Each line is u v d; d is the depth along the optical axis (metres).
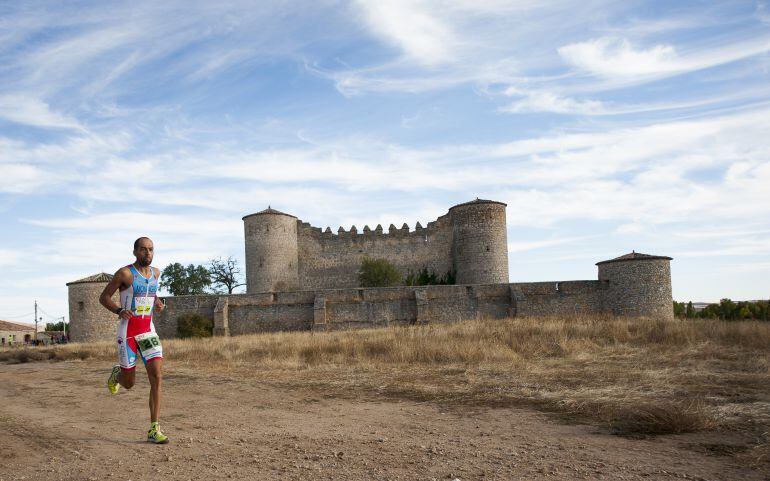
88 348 30.28
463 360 16.62
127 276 7.02
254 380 14.11
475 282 63.59
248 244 65.88
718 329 20.42
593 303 48.69
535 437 7.26
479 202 64.19
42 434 7.50
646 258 48.34
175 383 13.88
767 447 6.43
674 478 5.33
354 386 12.58
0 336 79.56
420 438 7.29
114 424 8.41
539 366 14.59
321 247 68.75
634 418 7.93
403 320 46.38
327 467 5.78
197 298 47.00
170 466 5.79
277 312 46.75
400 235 68.69
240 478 5.35
